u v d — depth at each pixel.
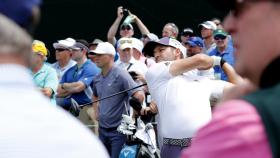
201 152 2.49
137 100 10.97
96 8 19.44
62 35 19.36
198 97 8.91
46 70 13.31
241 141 2.37
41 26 19.23
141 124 10.94
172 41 10.12
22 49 2.53
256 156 2.36
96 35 19.47
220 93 8.84
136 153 10.75
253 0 2.62
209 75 10.73
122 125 10.98
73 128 2.52
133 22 18.30
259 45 2.60
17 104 2.46
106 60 12.23
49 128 2.46
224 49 14.28
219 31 14.20
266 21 2.59
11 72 2.49
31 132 2.42
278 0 2.59
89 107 13.65
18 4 2.66
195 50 15.11
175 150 8.91
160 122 9.33
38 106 2.50
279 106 2.41
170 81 9.00
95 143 2.55
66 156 2.46
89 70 13.91
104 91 12.27
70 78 14.13
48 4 19.23
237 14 2.70
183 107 8.85
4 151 2.37
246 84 2.79
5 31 2.50
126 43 14.05
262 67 2.60
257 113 2.40
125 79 11.99
